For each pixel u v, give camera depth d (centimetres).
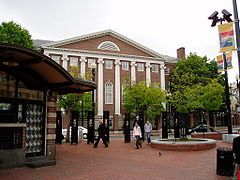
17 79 1151
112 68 4809
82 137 2683
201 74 4950
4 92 1103
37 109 1251
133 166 1145
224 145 1956
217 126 5838
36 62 1077
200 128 3303
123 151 1694
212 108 4419
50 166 1137
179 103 3125
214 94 4306
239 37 1062
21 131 1127
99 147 1941
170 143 1727
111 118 4675
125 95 4366
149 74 5084
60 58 4444
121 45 4938
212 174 973
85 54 4600
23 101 1168
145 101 4138
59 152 1633
